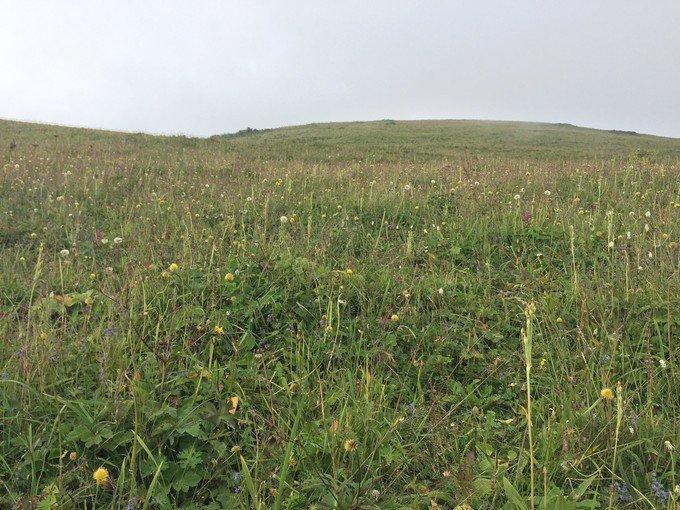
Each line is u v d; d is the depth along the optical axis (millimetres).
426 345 3850
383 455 2586
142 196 8141
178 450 2602
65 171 9852
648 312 3910
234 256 4820
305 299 4180
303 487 2322
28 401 2715
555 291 4605
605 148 32188
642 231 5680
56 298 3881
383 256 5426
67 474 2312
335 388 3182
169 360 3143
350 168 12047
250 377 3158
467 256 5625
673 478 2346
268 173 10680
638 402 3197
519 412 3133
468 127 47156
